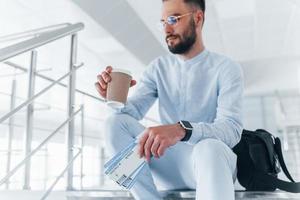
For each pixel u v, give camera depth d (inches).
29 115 45.7
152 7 121.9
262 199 29.7
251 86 244.7
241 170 32.6
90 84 203.3
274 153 34.5
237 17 134.1
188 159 30.0
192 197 30.2
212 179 22.5
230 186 22.7
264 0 121.6
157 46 153.1
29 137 45.3
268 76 222.1
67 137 41.8
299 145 164.1
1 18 128.5
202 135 26.0
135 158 25.3
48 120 198.7
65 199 37.3
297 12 129.8
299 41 160.7
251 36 154.8
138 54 158.9
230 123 28.8
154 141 24.4
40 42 31.8
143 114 38.1
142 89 39.1
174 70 38.0
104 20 127.3
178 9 35.9
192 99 35.9
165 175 33.0
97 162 179.2
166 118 37.4
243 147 32.9
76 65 43.9
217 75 34.7
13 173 32.2
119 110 34.1
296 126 185.8
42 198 35.5
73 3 117.3
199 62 36.5
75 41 43.9
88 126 258.8
